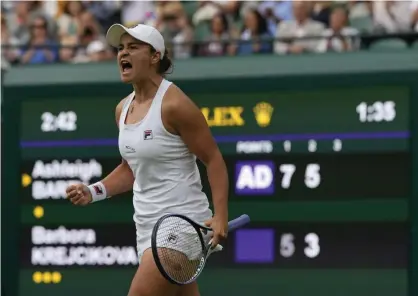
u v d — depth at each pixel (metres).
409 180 8.55
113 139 9.09
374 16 11.48
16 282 9.31
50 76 9.19
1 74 9.31
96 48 11.09
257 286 8.84
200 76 8.86
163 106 6.00
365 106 8.62
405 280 8.59
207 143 6.07
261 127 8.80
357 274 8.68
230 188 8.88
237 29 11.92
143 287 6.07
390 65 8.53
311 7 11.66
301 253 8.77
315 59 8.73
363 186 8.66
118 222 9.14
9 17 13.71
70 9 13.20
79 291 9.24
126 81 6.09
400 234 8.61
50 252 9.25
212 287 8.90
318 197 8.75
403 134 8.55
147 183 6.20
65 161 9.21
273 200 8.81
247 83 8.79
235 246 8.88
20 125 9.26
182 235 6.03
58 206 9.23
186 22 12.21
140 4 13.18
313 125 8.71
